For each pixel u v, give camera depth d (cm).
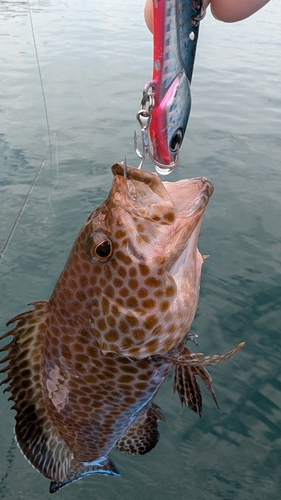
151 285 31
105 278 31
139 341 32
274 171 126
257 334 79
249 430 68
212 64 236
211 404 71
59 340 33
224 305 84
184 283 32
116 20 358
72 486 63
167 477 64
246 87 201
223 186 118
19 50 246
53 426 37
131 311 31
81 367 33
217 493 62
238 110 172
